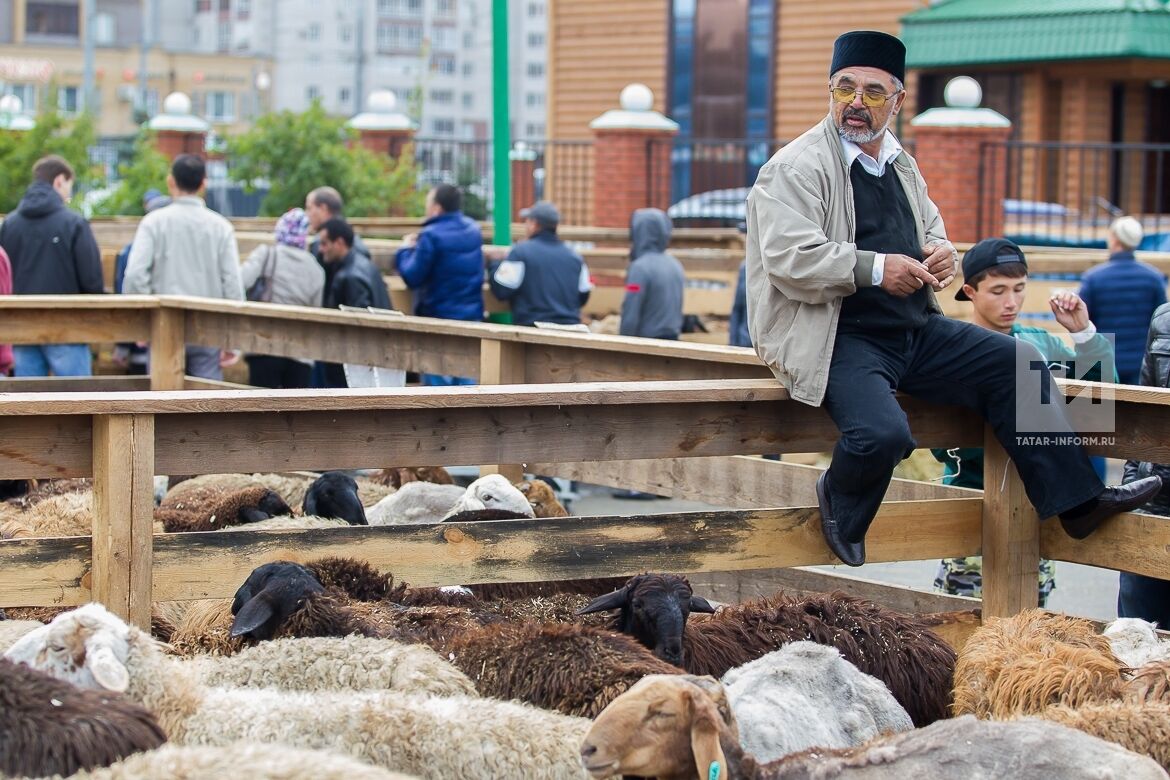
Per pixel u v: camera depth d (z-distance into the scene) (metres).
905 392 5.42
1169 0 23.19
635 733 3.37
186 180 10.03
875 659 4.82
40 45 61.97
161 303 8.33
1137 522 5.39
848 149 5.14
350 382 8.59
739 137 26.53
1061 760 3.37
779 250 5.01
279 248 10.54
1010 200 20.34
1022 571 5.66
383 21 66.19
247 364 11.77
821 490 5.32
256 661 4.24
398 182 22.81
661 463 6.93
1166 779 3.34
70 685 3.35
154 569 4.80
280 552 4.95
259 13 66.06
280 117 22.89
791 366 5.14
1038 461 5.32
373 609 4.78
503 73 12.69
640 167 22.34
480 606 5.27
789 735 4.07
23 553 4.68
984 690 4.50
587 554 5.25
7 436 4.65
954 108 19.12
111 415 4.65
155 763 3.04
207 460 4.85
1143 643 4.93
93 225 15.14
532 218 11.23
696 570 5.37
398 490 7.48
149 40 69.94
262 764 3.04
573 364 6.86
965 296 6.36
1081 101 23.66
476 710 3.76
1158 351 6.21
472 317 11.09
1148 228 20.67
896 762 3.45
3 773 3.14
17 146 24.03
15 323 8.10
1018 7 23.48
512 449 5.17
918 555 5.65
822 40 25.64
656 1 26.92
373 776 3.04
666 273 11.77
